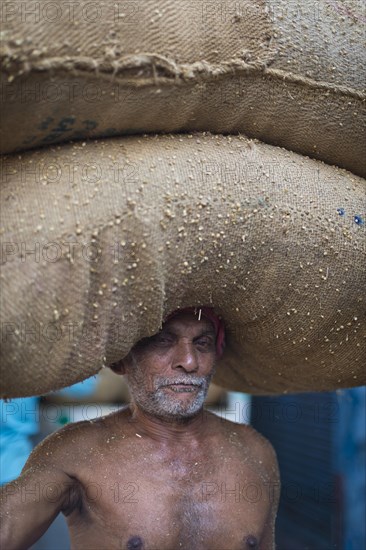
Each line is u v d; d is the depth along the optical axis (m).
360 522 3.12
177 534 1.57
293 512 3.85
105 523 1.58
